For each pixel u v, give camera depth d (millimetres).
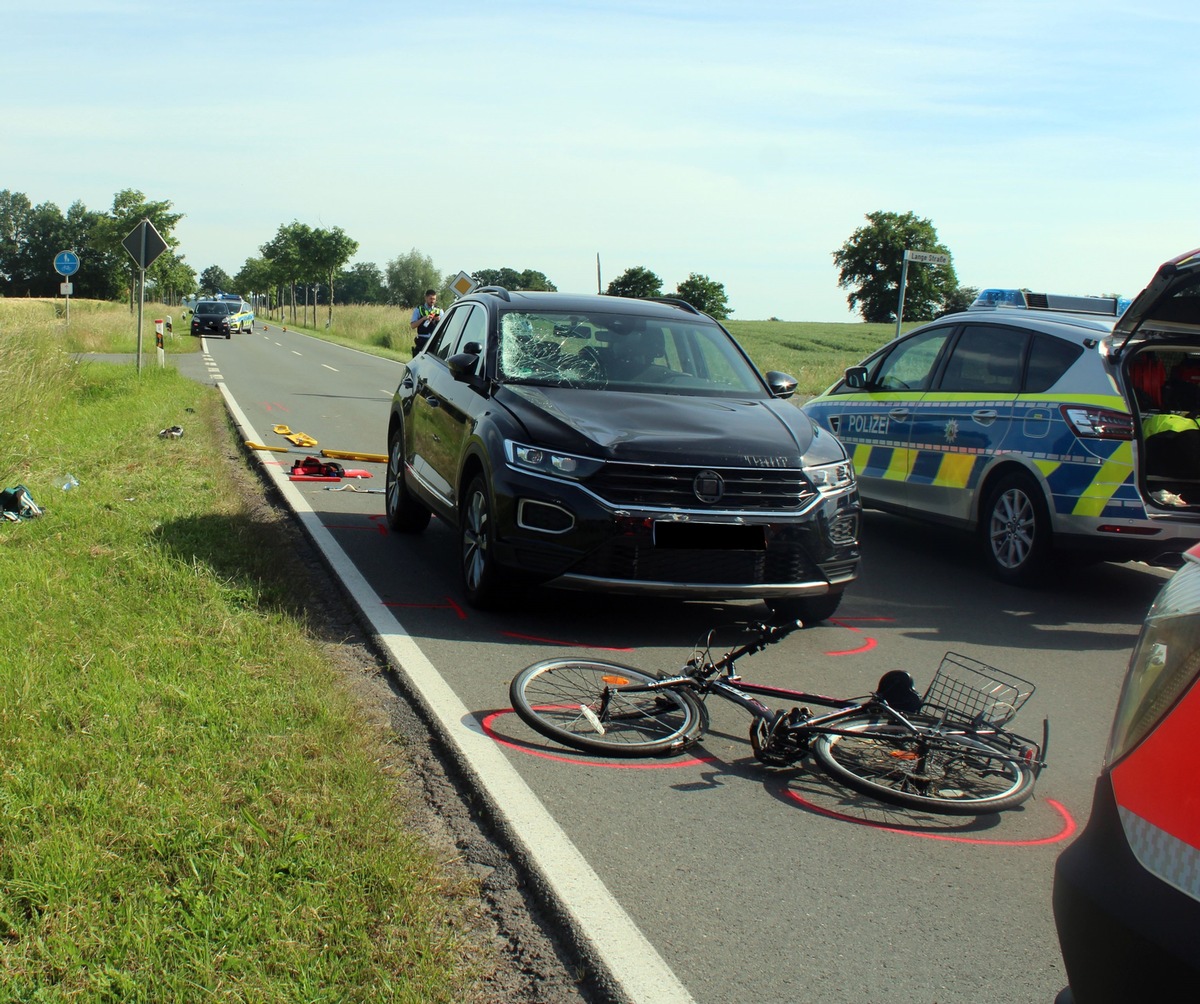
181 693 4355
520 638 5855
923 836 3818
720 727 4820
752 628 4668
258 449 12477
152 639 5062
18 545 6871
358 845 3291
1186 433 7379
